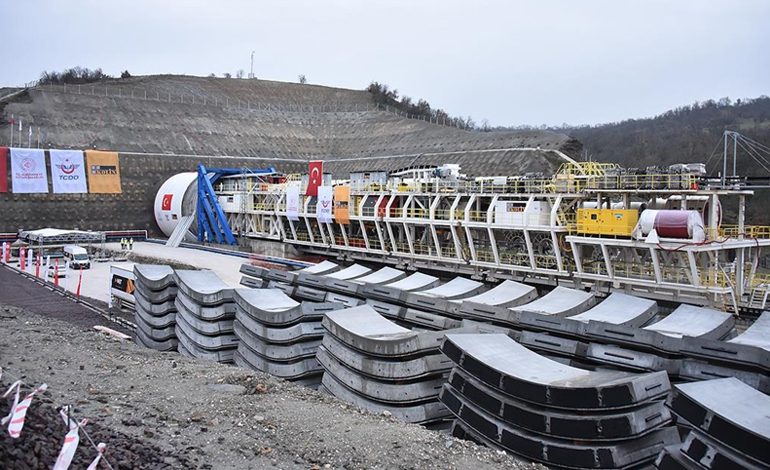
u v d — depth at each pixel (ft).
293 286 97.30
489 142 326.44
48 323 84.23
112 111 338.75
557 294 81.35
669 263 129.90
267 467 37.86
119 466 33.22
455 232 161.48
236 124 397.39
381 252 184.34
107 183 257.34
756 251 129.70
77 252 187.52
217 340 80.38
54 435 34.32
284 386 57.41
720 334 62.13
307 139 418.31
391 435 45.11
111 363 61.46
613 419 42.45
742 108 540.52
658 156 366.02
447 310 76.23
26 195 249.34
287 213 214.90
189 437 41.78
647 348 56.34
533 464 42.98
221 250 218.59
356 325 63.93
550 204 144.87
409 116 535.60
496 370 47.88
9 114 295.69
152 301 96.37
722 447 37.04
